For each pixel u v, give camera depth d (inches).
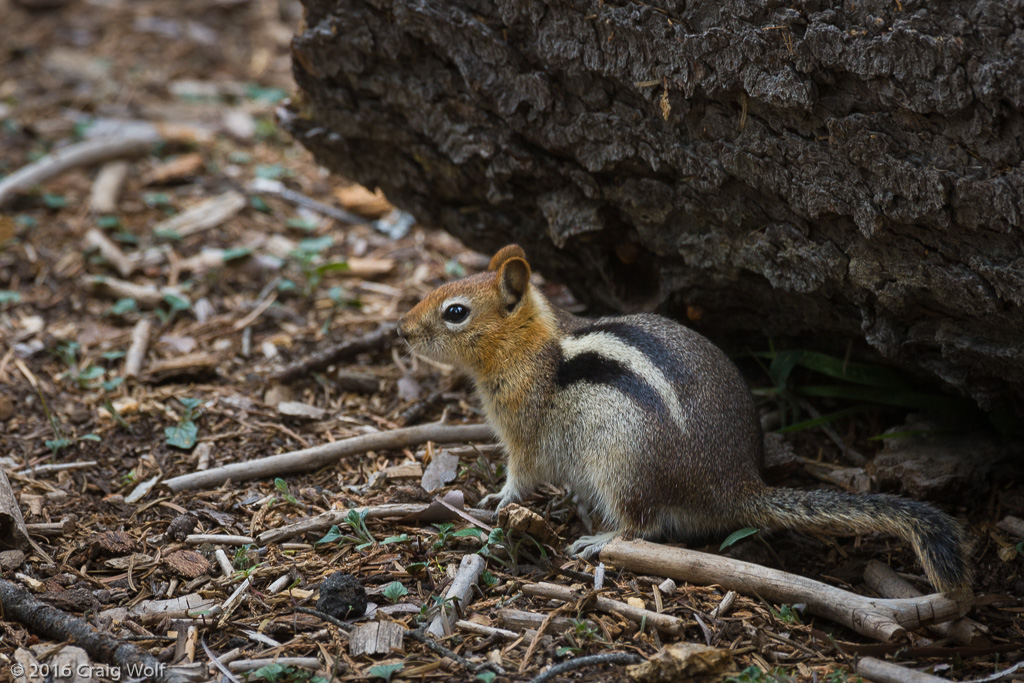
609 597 350.9
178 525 394.0
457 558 373.7
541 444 409.4
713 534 397.1
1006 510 412.8
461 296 417.1
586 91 398.6
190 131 791.1
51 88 853.2
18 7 989.2
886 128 334.0
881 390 456.1
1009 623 356.5
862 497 361.4
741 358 508.4
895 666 316.2
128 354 527.5
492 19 403.5
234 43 954.7
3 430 463.8
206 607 347.6
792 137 357.4
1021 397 398.0
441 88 435.8
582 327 422.9
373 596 353.1
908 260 361.7
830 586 346.0
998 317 354.9
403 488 416.8
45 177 690.8
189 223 668.1
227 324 567.5
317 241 646.5
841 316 425.4
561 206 448.5
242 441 463.2
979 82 302.0
